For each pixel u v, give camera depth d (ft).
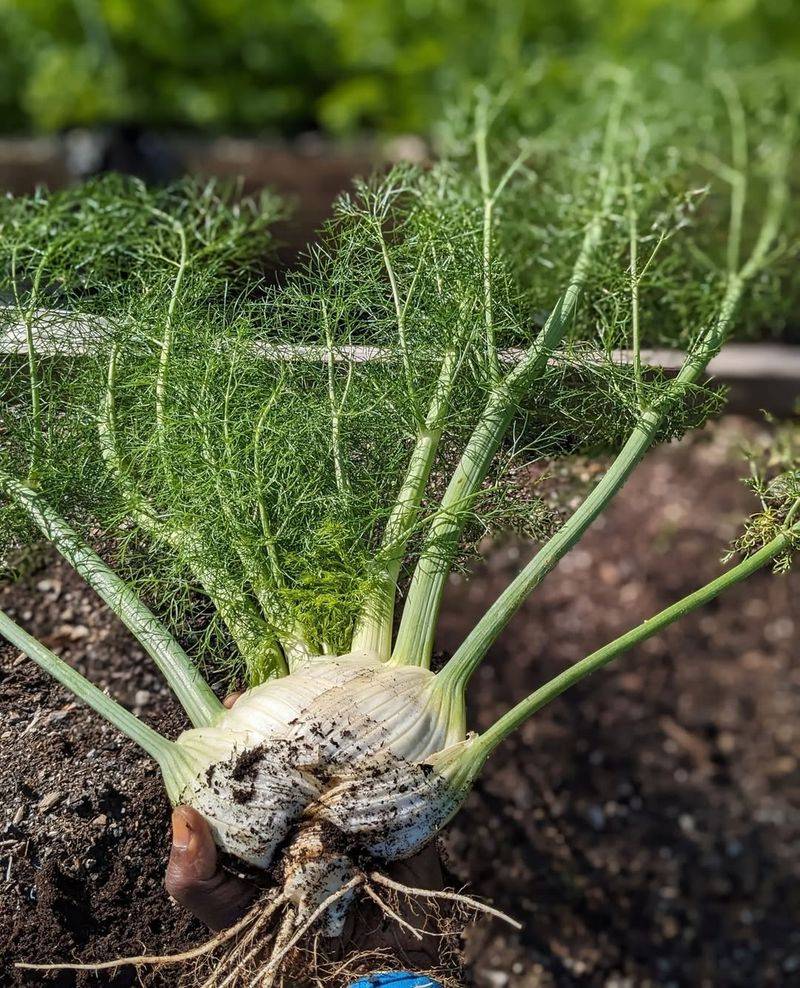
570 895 3.12
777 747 3.46
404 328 2.53
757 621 3.76
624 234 3.14
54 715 2.60
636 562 3.88
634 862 3.21
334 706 2.26
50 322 2.64
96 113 5.30
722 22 5.25
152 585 2.52
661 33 5.04
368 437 2.52
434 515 2.37
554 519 2.60
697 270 3.44
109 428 2.53
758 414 3.69
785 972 3.06
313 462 2.48
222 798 2.23
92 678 2.80
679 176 3.49
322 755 2.23
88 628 2.87
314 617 2.39
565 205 3.23
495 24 5.41
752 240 3.72
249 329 2.53
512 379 2.52
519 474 2.64
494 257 2.65
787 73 3.95
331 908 2.24
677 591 3.79
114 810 2.48
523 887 3.12
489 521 2.51
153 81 5.54
